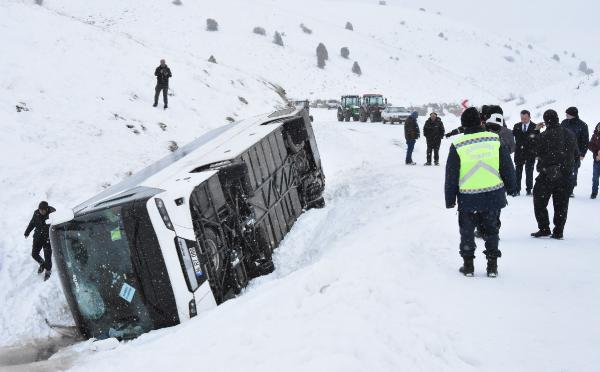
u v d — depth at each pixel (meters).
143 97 19.80
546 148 7.22
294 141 11.79
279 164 10.78
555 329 4.06
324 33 89.19
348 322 3.99
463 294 4.95
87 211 7.04
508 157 5.40
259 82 31.88
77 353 6.09
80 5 73.44
